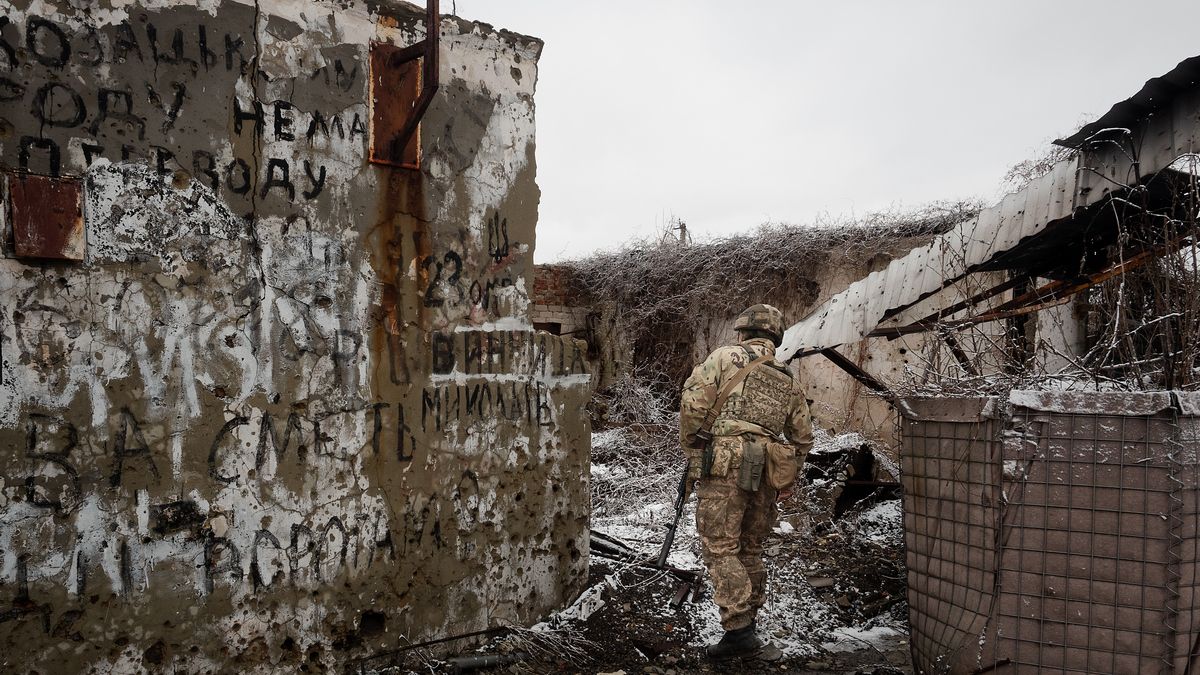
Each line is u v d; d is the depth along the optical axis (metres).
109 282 2.59
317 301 3.07
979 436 2.76
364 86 3.20
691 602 3.88
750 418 3.47
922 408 3.01
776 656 3.41
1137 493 2.48
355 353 3.17
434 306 3.43
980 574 2.73
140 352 2.65
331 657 3.10
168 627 2.71
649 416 9.38
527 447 3.76
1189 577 2.44
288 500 2.99
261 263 2.93
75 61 2.53
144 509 2.66
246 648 2.89
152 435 2.68
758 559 3.63
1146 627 2.46
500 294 3.68
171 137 2.71
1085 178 3.76
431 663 3.35
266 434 2.93
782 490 3.51
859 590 4.12
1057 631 2.57
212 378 2.80
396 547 3.29
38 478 2.46
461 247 3.53
